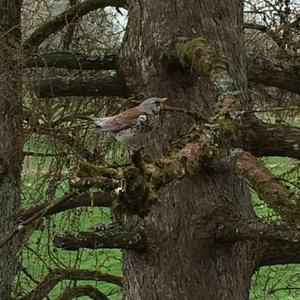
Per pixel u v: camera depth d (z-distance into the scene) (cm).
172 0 589
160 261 586
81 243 571
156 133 583
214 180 583
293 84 650
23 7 910
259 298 1105
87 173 341
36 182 884
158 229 584
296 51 844
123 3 791
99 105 886
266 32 896
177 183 580
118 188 334
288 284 1093
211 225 575
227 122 407
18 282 907
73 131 862
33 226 691
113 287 1260
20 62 711
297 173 939
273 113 898
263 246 619
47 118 821
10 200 827
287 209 345
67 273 892
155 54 591
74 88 627
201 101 589
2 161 797
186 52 539
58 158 853
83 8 802
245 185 610
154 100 464
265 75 641
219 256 583
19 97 739
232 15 608
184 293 581
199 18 591
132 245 582
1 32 772
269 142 515
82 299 1276
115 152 896
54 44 897
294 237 507
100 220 995
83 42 918
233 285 592
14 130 782
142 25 600
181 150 374
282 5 919
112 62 635
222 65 496
